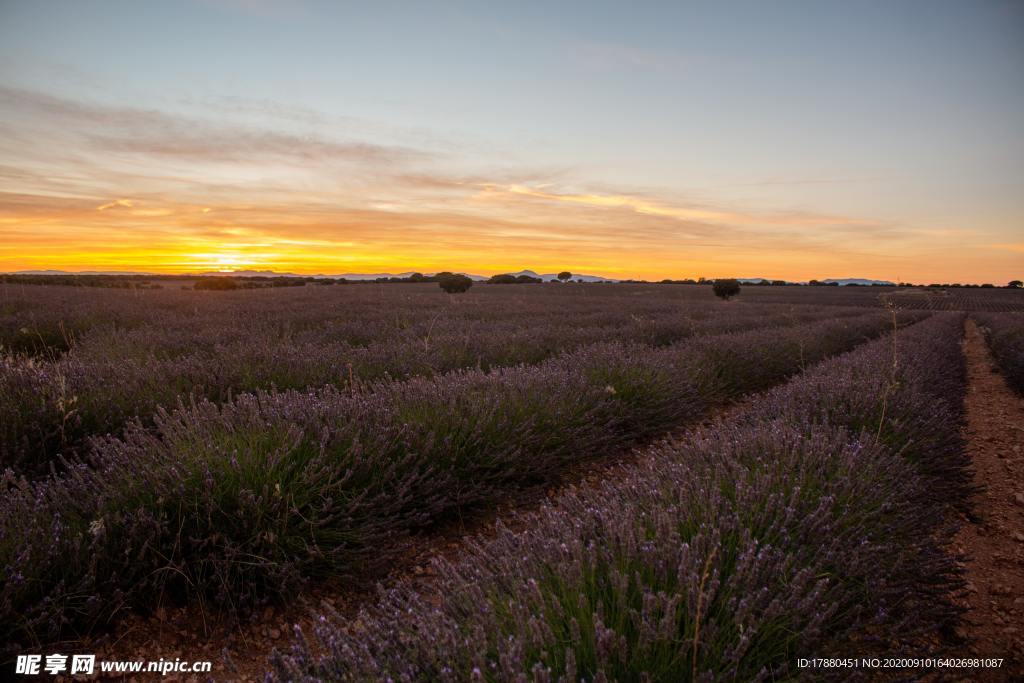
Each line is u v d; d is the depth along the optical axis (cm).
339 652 166
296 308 1616
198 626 260
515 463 393
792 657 172
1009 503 399
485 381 488
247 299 2128
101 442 332
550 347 902
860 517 246
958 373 965
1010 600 276
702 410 646
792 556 201
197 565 270
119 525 268
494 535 349
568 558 203
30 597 235
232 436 328
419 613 185
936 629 231
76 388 429
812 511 241
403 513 340
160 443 321
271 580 276
